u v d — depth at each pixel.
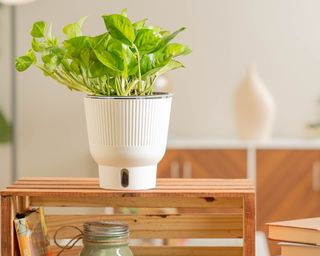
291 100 5.17
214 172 4.82
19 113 4.88
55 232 1.95
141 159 1.82
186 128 5.14
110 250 1.74
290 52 5.15
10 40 4.93
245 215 1.80
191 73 5.12
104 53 1.73
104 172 1.85
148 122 1.81
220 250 1.98
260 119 4.83
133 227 1.98
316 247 1.83
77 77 1.82
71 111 4.85
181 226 1.98
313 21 5.14
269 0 5.12
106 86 1.82
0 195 1.80
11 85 4.91
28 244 1.81
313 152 4.85
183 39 5.09
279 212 4.86
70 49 1.76
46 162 4.89
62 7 4.84
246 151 4.82
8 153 4.95
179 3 5.04
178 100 5.12
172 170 4.80
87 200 1.94
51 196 1.88
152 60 1.78
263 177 4.84
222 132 5.14
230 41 5.11
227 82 5.12
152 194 1.81
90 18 4.81
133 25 1.87
